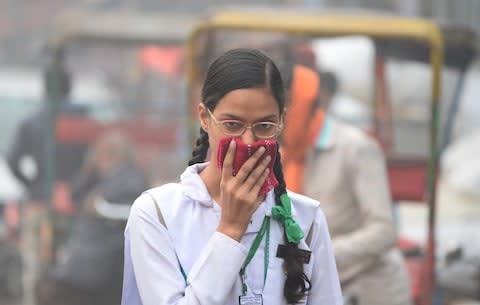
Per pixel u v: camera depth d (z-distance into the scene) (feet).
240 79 19.65
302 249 20.92
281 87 19.98
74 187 61.82
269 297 20.62
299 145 34.68
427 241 41.04
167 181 73.31
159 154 75.56
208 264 19.99
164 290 20.44
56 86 67.56
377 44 51.57
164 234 20.79
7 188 74.49
